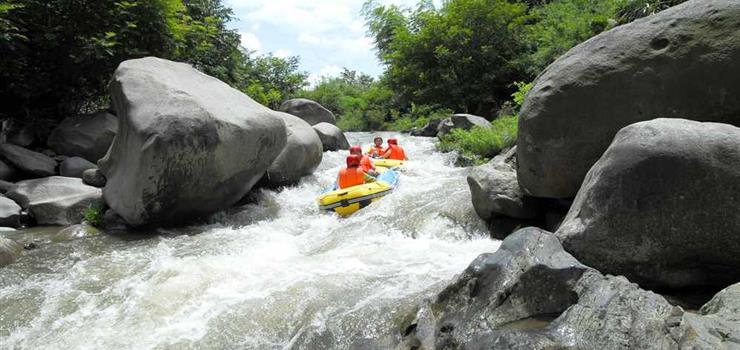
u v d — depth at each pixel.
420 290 4.71
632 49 5.54
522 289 3.84
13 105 11.92
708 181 3.86
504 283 3.88
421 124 23.33
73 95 12.66
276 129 9.08
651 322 3.02
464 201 7.62
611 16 17.05
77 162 10.34
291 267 5.81
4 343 4.60
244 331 4.50
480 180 6.92
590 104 5.66
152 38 12.59
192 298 5.17
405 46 24.80
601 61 5.67
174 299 5.18
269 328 4.52
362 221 7.70
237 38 20.17
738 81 5.01
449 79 23.20
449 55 23.17
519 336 3.23
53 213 8.37
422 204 7.92
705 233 3.90
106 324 4.82
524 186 6.40
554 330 3.20
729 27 5.10
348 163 9.60
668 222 3.99
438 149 15.31
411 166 12.44
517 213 6.56
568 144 5.82
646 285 4.15
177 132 7.50
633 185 4.08
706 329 2.92
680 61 5.25
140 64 8.83
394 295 4.68
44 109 12.29
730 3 5.19
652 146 4.06
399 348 3.88
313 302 4.79
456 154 13.69
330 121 21.30
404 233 7.07
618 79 5.52
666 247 4.02
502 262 4.02
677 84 5.27
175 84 8.46
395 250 6.17
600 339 3.00
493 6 22.95
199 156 7.77
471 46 23.44
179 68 9.48
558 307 3.75
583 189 4.60
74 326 4.82
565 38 18.80
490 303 3.80
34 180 9.23
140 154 7.50
